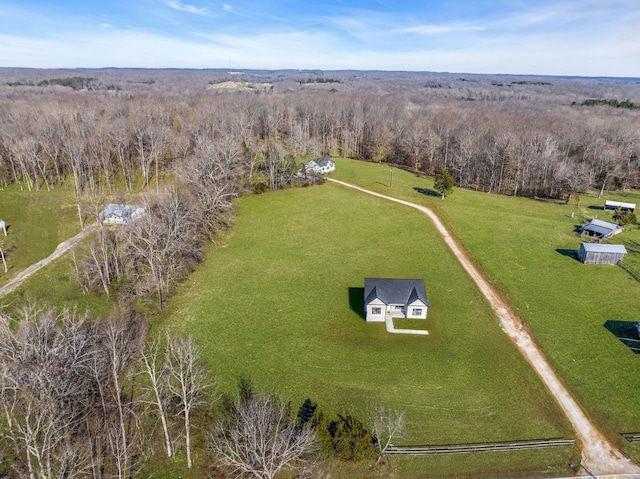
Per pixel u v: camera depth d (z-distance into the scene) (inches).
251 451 1119.6
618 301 2012.8
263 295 2036.2
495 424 1347.2
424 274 2230.6
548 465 1219.2
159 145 3747.5
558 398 1464.1
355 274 2223.2
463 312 1923.0
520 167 3976.4
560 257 2439.7
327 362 1610.5
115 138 3708.2
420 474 1183.6
